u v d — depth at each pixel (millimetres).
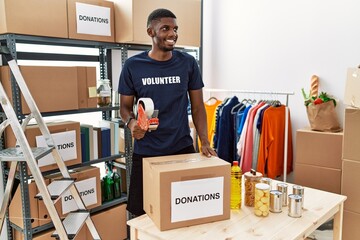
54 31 2283
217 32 3715
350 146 2438
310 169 2754
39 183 1700
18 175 2215
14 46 2102
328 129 2701
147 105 1594
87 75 2492
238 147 3018
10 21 2051
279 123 2990
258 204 1514
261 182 1636
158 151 1852
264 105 2955
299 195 1562
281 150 3053
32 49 2566
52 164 2301
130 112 1870
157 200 1392
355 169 2432
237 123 3051
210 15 3744
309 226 1427
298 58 3150
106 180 2789
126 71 1841
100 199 2650
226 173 1465
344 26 2855
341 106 2918
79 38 2447
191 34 3123
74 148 2439
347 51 2861
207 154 1655
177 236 1341
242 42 3531
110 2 2648
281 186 1645
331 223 2541
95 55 2980
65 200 2363
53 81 2256
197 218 1437
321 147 2680
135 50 3074
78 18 2420
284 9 3195
